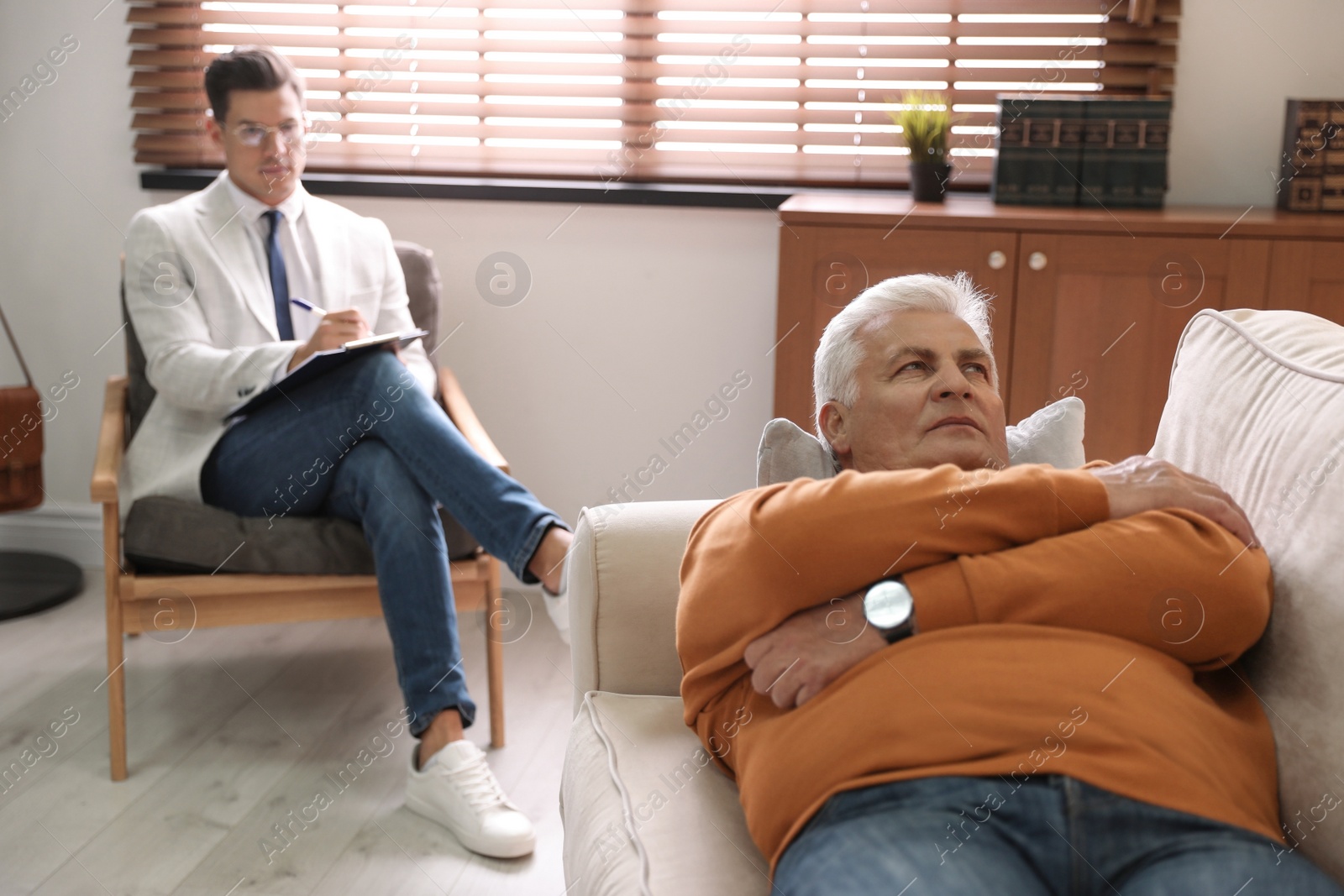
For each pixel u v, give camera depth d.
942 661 0.94
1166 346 2.02
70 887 1.53
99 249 2.57
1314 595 0.96
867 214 2.05
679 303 2.47
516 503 1.75
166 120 2.48
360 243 2.10
